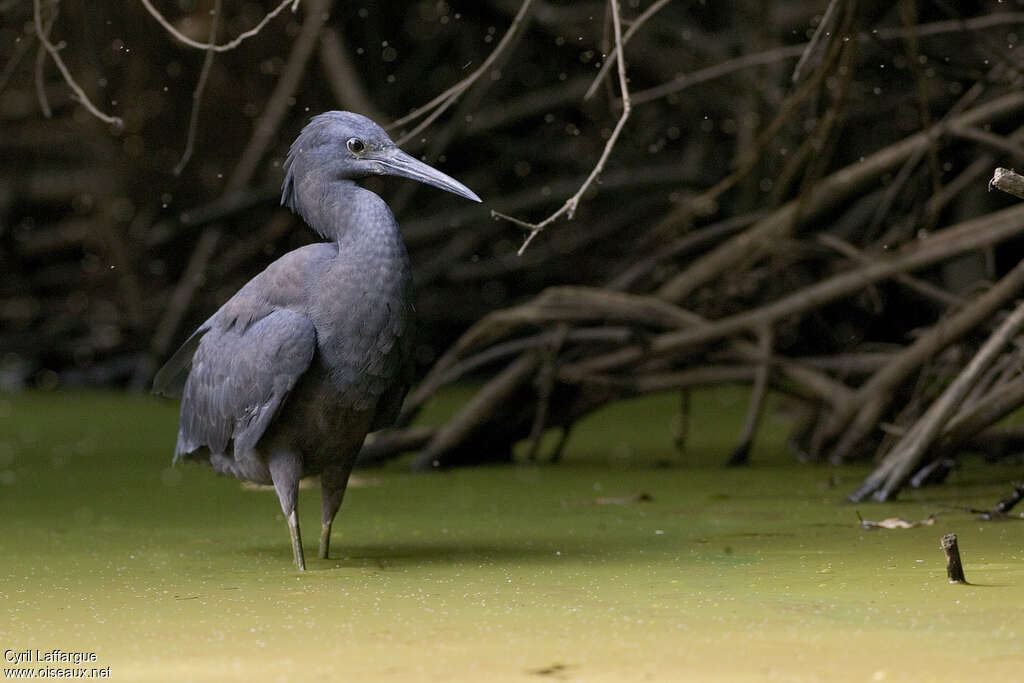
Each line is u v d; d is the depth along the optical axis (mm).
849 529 8766
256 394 7500
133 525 9609
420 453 13516
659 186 21266
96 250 24125
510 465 13539
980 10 15469
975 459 12672
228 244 22375
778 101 18891
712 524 9188
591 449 14867
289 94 19719
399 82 23391
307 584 7062
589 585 6852
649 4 21547
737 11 20719
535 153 23703
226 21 21109
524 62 24047
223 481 12258
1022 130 12578
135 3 21391
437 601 6469
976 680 4770
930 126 11492
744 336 13961
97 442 15852
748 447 12875
